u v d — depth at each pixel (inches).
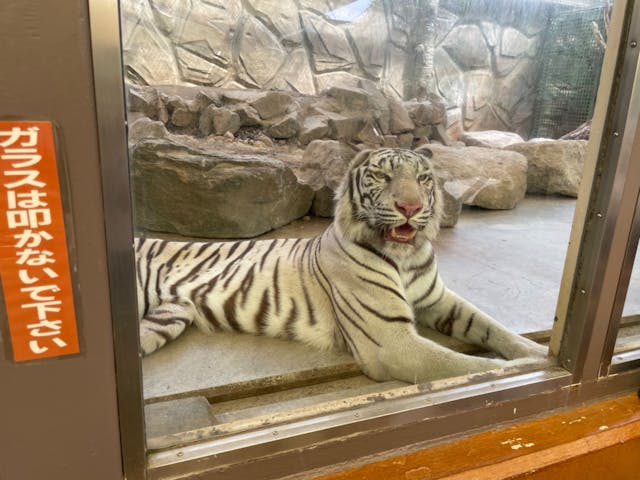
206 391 68.8
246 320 84.1
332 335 81.2
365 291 74.9
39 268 37.5
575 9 98.7
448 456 57.8
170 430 54.8
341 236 78.0
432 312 87.5
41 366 40.2
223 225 94.2
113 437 44.8
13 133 33.9
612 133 56.8
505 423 63.6
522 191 128.7
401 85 112.4
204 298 84.4
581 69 104.5
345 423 54.1
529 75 111.7
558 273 107.0
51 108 34.2
